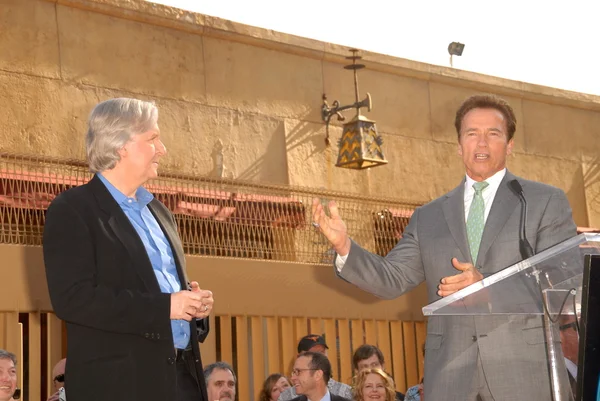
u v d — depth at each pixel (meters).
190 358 3.17
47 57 10.72
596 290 2.67
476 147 3.65
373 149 11.23
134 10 11.35
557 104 14.93
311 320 10.43
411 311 11.17
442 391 3.43
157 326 2.94
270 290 10.05
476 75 14.05
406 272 3.74
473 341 3.42
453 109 13.84
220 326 9.66
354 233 11.00
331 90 12.79
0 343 8.27
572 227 3.52
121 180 3.20
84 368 2.96
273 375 8.64
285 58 12.51
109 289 2.95
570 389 2.95
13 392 6.59
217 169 11.66
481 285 2.91
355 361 8.05
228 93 11.97
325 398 7.22
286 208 10.45
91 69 11.02
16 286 8.39
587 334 2.66
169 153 11.34
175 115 11.50
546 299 2.94
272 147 12.16
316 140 12.53
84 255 2.98
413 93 13.52
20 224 8.75
